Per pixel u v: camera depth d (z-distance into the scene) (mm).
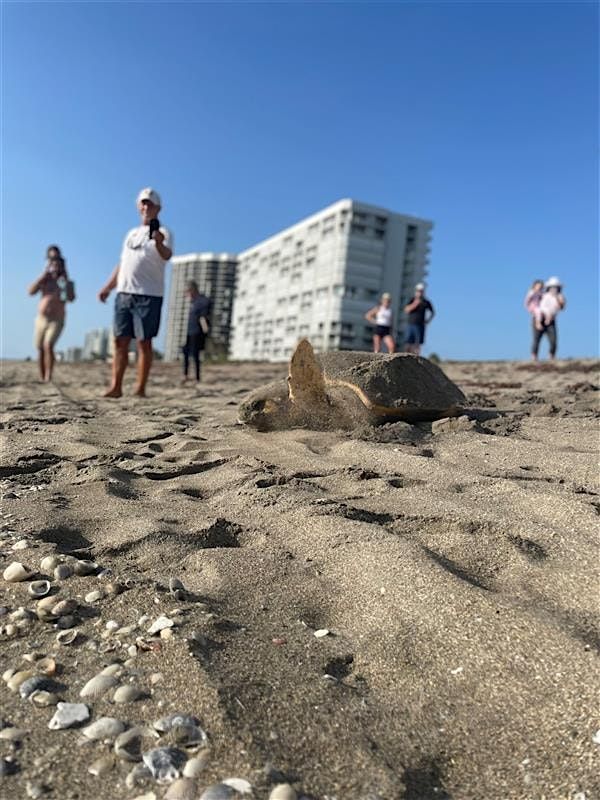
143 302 5270
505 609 1347
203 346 8258
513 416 3697
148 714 1063
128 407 4688
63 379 8695
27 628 1329
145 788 913
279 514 2016
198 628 1315
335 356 3701
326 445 3037
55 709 1077
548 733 1041
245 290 67062
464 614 1354
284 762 973
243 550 1766
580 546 1676
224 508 2139
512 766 990
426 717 1100
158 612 1391
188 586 1559
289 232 57781
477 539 1757
